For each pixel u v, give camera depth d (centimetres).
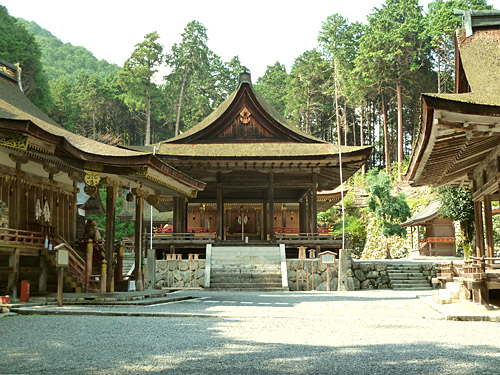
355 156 3528
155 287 2897
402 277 3077
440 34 7506
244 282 2791
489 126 1131
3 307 1413
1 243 1777
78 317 1293
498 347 818
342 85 8562
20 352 781
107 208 2022
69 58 18125
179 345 842
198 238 3372
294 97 9231
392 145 9525
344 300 1950
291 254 3606
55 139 1700
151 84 9569
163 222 6081
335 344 853
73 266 2067
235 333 991
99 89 9788
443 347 820
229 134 3950
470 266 1477
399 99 7512
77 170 2309
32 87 7919
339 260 2828
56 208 2397
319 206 5206
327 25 9456
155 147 3722
